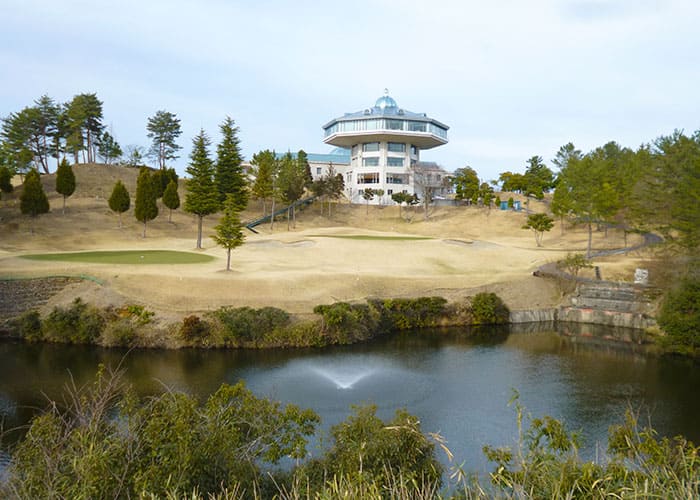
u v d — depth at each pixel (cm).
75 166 10181
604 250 6906
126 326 3475
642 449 935
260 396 2542
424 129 11481
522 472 804
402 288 4709
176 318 3622
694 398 2695
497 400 2602
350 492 707
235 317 3556
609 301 4800
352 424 1421
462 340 3966
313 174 13100
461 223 9750
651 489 681
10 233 6344
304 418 1483
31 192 6856
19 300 3784
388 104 12000
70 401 2442
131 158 12912
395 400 2566
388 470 1188
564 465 783
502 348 3741
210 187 6203
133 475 885
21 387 2633
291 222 9169
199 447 1000
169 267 4594
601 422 2320
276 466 1672
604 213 6700
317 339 3656
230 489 959
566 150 9644
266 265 5175
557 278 5253
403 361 3316
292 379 2858
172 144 12156
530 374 3088
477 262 6031
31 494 859
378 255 6038
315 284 4412
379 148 11688
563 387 2841
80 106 10325
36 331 3541
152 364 3089
